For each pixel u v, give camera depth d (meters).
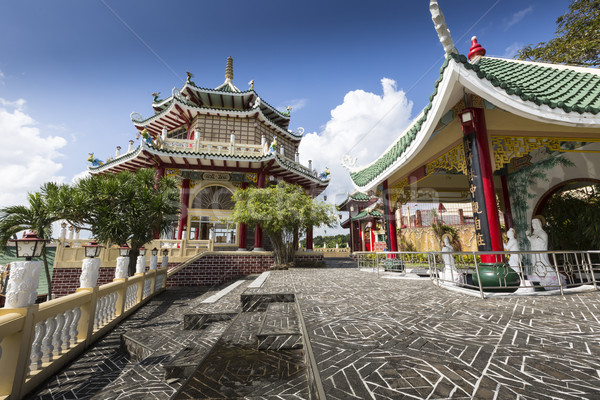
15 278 3.64
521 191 10.74
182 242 15.31
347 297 6.14
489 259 6.29
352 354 2.87
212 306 7.98
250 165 18.55
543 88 6.44
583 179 9.05
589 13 13.26
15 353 3.51
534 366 2.50
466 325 3.79
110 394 3.81
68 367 4.68
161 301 10.27
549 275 7.30
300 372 3.50
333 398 2.03
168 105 21.97
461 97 6.89
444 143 8.71
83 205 10.34
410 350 2.94
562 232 10.10
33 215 9.98
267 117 21.48
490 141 7.25
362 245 27.27
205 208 19.05
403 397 2.02
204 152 17.77
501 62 8.71
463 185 12.68
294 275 11.96
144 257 9.83
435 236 19.20
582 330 3.49
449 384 2.20
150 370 4.50
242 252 15.72
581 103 5.80
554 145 7.43
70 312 5.12
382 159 12.25
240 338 4.85
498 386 2.16
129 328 6.88
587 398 1.96
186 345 5.50
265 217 14.71
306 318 4.33
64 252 13.46
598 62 13.23
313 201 15.90
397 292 6.66
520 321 3.92
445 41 5.90
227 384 3.22
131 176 12.31
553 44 14.68
